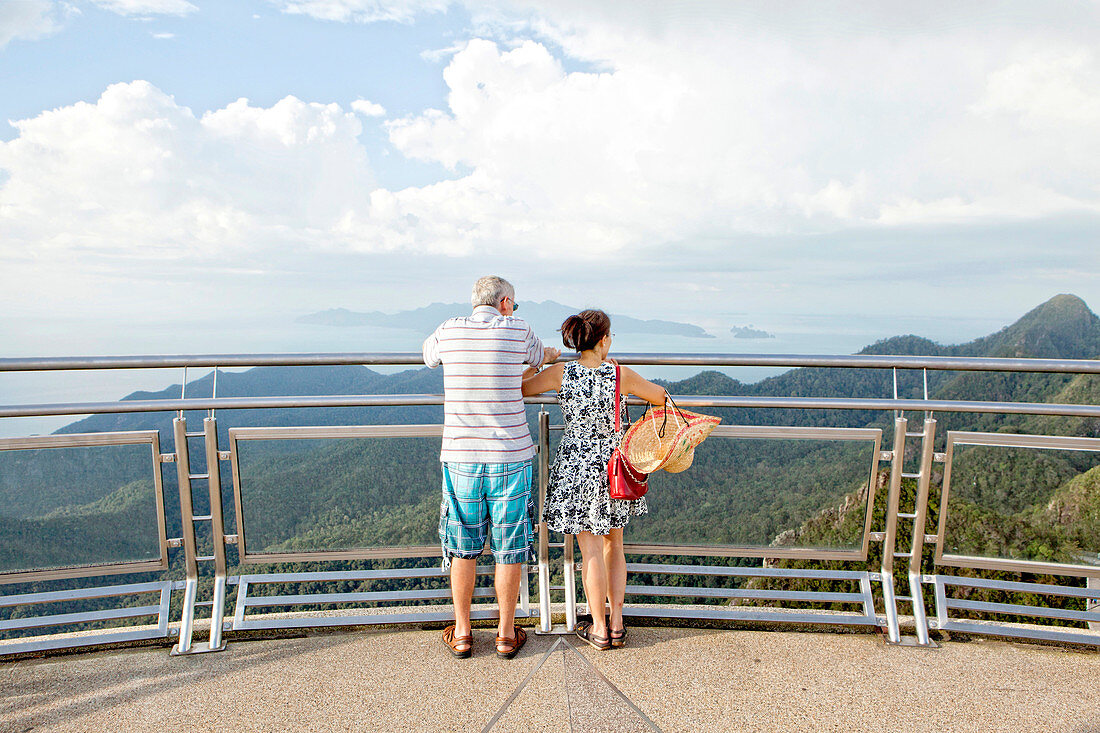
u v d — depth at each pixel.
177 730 1.85
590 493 2.27
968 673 2.18
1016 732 1.86
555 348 2.43
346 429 2.60
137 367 2.42
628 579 2.73
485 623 2.52
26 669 2.17
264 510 2.57
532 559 2.72
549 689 2.03
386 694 2.03
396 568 2.67
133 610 2.41
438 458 2.67
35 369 2.31
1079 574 2.48
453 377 2.19
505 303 2.31
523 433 2.24
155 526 2.51
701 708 1.96
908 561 2.62
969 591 2.67
